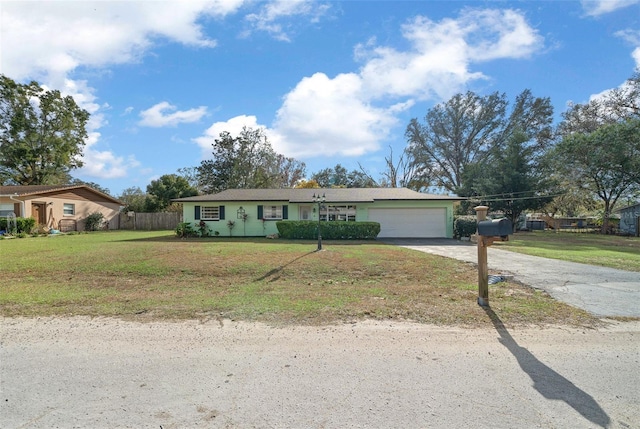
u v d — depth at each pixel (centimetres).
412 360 315
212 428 212
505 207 2727
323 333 386
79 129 3103
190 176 3728
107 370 293
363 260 908
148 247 1156
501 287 621
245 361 312
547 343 359
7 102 2711
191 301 519
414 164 4022
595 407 236
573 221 3516
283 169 4025
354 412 230
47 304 500
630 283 652
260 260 891
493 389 262
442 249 1259
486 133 3684
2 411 229
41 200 2109
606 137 2392
